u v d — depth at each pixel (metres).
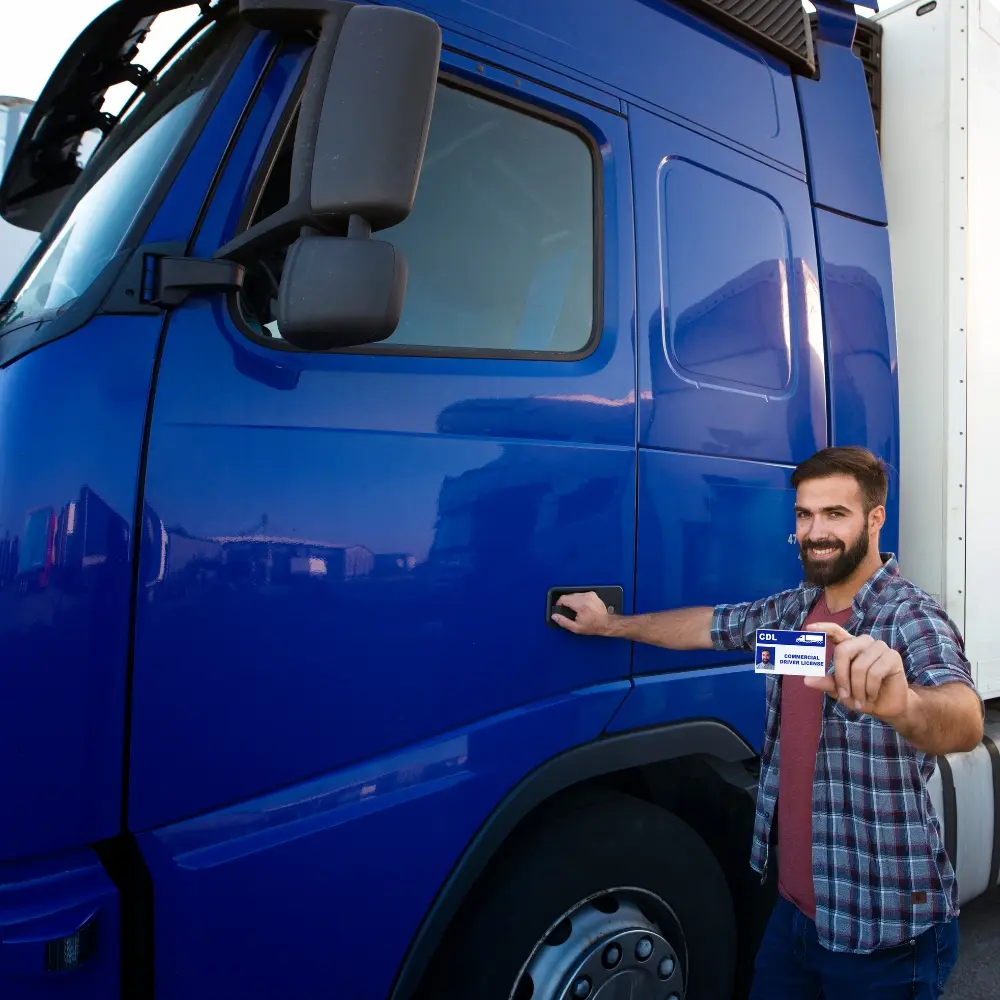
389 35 1.40
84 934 1.36
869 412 2.57
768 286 2.36
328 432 1.61
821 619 1.76
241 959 1.49
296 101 1.67
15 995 1.32
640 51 2.18
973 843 2.80
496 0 1.93
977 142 2.88
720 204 2.29
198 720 1.47
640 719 1.99
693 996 2.10
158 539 1.44
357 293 1.36
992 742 2.94
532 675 1.84
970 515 2.78
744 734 2.19
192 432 1.49
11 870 1.35
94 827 1.38
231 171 1.61
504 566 1.80
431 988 1.83
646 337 2.07
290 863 1.53
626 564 1.98
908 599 1.61
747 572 2.21
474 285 1.87
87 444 1.40
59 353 1.43
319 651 1.58
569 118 2.03
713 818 2.28
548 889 1.86
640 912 2.03
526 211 1.96
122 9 1.95
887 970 1.60
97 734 1.38
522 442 1.84
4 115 2.81
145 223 1.55
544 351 1.93
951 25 2.90
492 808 1.76
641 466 2.02
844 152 2.67
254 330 1.59
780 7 2.54
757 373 2.30
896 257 2.96
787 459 2.33
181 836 1.46
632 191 2.10
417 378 1.74
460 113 1.88
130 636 1.42
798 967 1.78
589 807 1.99
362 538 1.63
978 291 2.84
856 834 1.59
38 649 1.34
